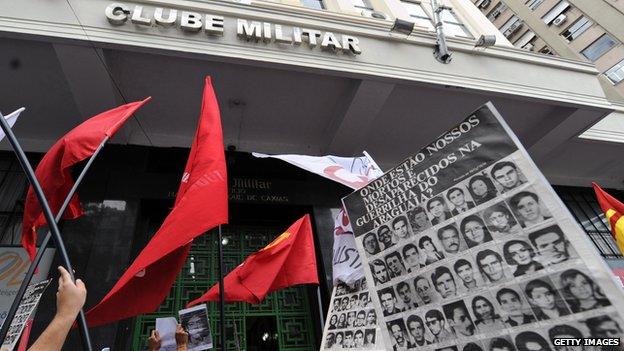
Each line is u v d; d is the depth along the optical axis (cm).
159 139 696
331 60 621
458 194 206
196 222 255
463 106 736
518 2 2497
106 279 530
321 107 701
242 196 682
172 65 581
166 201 636
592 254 153
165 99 638
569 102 750
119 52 546
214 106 327
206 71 599
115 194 614
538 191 177
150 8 573
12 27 486
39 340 142
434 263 202
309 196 720
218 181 277
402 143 806
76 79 553
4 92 586
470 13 1085
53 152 308
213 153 291
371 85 643
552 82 766
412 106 720
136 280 273
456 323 182
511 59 774
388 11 941
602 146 911
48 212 189
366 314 293
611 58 2102
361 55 649
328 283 619
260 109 688
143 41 532
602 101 775
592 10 2214
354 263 331
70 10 526
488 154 201
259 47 592
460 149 214
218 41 574
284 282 411
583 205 988
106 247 557
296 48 616
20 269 531
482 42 739
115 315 263
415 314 200
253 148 748
